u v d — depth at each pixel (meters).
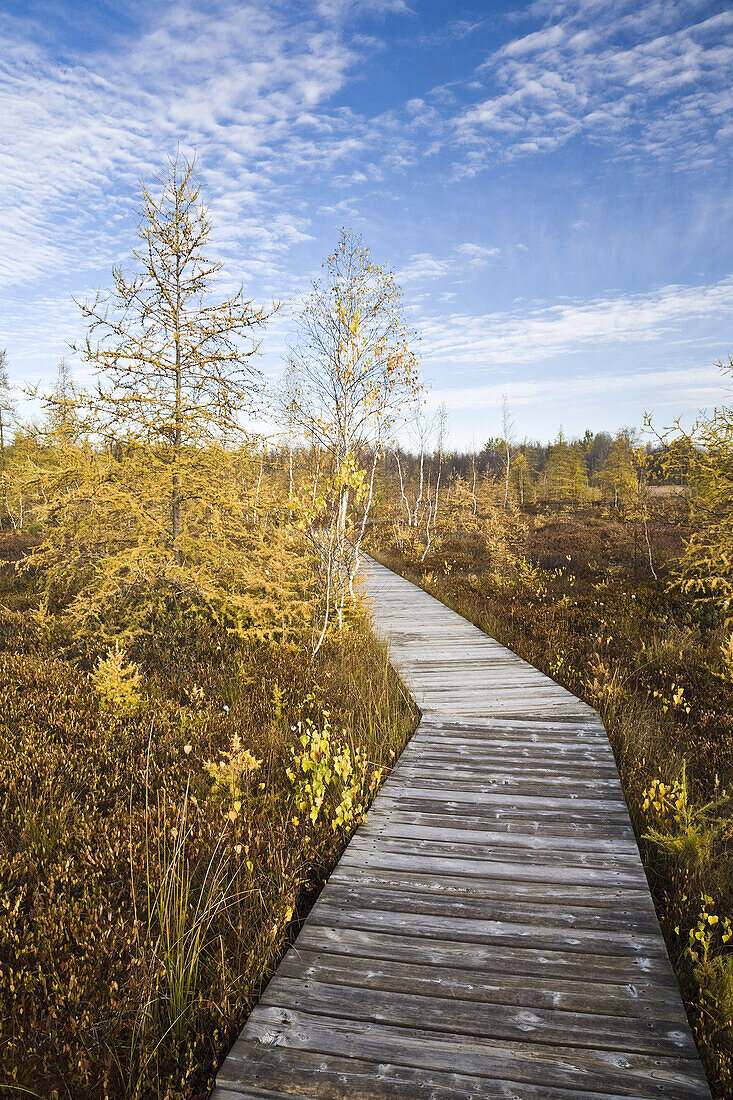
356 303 11.09
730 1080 2.41
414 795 4.85
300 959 3.02
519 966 2.94
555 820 4.42
